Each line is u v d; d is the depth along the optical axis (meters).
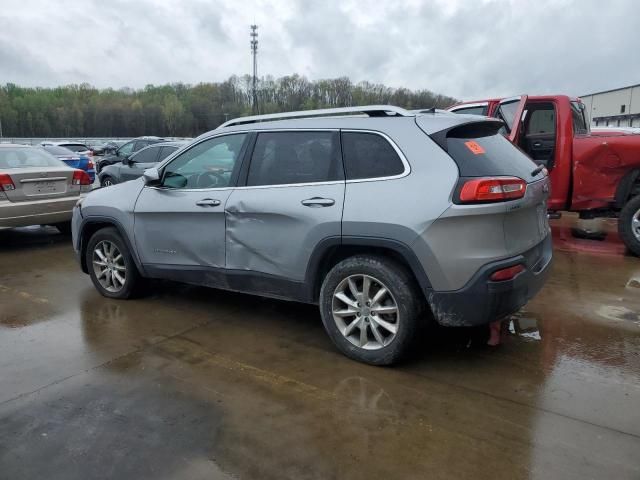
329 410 3.07
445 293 3.29
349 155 3.64
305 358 3.79
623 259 6.38
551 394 3.22
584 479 2.45
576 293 5.12
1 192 7.10
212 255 4.30
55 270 6.39
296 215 3.73
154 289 5.50
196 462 2.62
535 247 3.67
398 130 3.51
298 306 4.93
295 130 3.93
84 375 3.56
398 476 2.49
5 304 5.09
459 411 3.04
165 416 3.04
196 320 4.59
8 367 3.70
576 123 7.10
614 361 3.67
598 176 6.41
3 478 2.52
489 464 2.57
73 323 4.55
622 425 2.87
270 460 2.62
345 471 2.54
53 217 7.60
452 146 3.36
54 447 2.75
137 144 18.28
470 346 3.94
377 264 3.48
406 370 3.56
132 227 4.79
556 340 4.03
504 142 3.93
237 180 4.14
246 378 3.49
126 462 2.62
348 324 3.75
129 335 4.26
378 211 3.40
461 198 3.18
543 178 3.94
